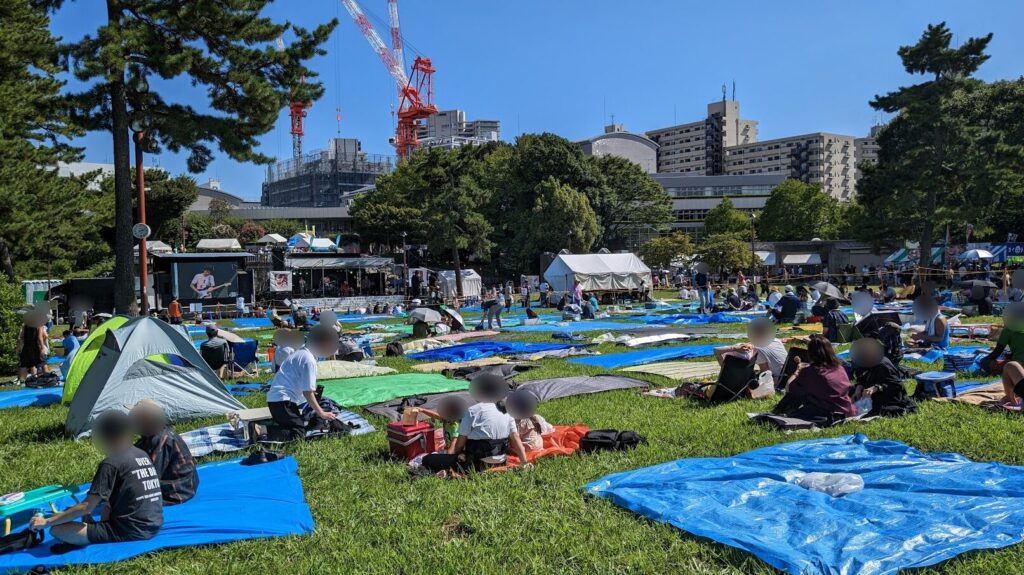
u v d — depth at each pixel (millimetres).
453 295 47531
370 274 55344
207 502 6148
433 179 54625
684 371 13406
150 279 40219
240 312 39594
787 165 169000
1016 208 55375
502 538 5281
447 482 6727
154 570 4898
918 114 44688
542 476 6750
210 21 22438
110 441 5332
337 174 155750
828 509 5277
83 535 5156
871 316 13500
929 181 45438
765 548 4621
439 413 8023
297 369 8867
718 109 187000
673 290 55594
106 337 10352
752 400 10188
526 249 64438
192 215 85125
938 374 9609
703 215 117625
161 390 10133
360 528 5617
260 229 90562
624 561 4777
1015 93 52000
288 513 5852
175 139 23359
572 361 15875
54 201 30078
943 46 44156
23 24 25422
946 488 5633
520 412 7766
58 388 14523
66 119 23719
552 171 70438
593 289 40312
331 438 8891
